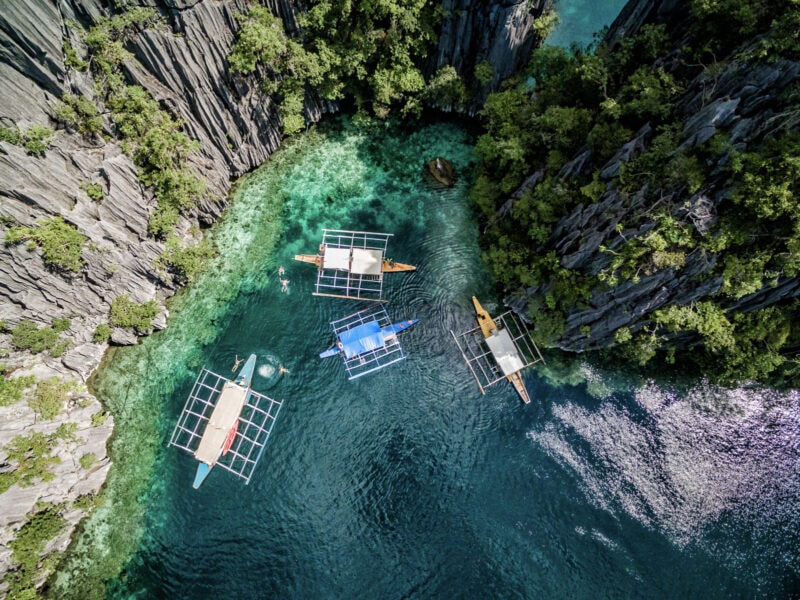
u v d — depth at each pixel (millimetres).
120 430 48156
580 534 46406
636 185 40719
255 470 47719
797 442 48688
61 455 44094
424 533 46438
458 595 44844
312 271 54094
